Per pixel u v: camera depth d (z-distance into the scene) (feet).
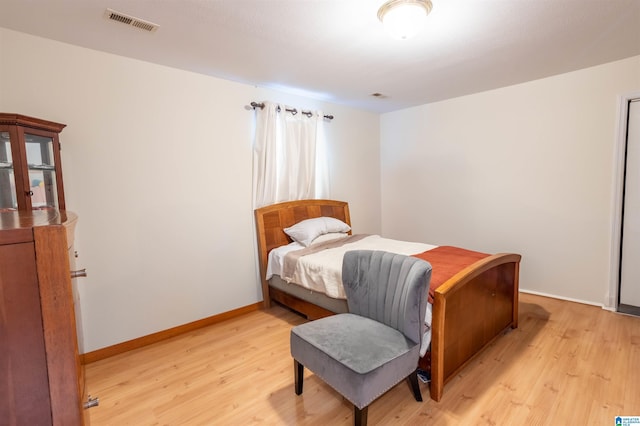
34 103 7.14
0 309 2.30
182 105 9.37
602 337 8.44
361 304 6.89
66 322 2.50
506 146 11.87
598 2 6.12
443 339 6.11
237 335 9.34
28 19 6.41
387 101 13.51
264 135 10.95
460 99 12.93
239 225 10.80
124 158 8.39
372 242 11.10
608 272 10.16
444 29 7.11
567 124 10.50
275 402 6.36
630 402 6.00
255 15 6.39
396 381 5.53
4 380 2.34
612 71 9.55
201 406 6.30
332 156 13.92
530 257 11.65
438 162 13.87
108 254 8.23
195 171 9.70
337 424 5.74
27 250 2.36
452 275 6.92
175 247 9.39
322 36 7.34
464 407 6.03
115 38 7.29
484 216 12.66
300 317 10.51
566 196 10.73
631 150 9.59
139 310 8.79
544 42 7.92
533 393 6.35
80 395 2.70
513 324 9.04
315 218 12.11
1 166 6.21
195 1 5.87
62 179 7.03
